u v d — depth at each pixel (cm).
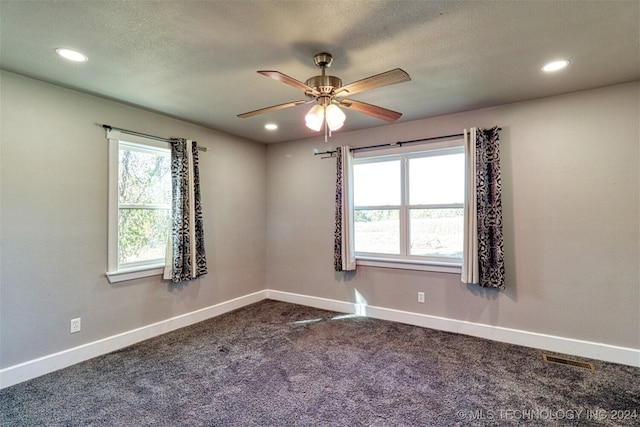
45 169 262
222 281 419
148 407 214
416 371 260
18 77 247
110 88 274
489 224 316
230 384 243
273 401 221
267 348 307
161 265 345
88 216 288
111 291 305
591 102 280
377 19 177
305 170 455
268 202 491
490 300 327
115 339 307
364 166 415
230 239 431
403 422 198
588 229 283
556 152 295
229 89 276
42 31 187
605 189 276
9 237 244
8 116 243
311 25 182
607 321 276
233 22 179
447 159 358
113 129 303
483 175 316
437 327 356
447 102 311
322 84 207
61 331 271
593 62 230
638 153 264
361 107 228
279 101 305
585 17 176
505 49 211
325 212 438
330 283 434
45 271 262
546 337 299
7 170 243
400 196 386
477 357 284
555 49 211
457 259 352
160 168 354
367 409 211
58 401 221
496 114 323
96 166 293
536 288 304
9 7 163
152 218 346
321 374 257
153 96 292
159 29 185
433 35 194
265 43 202
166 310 353
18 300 248
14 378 244
